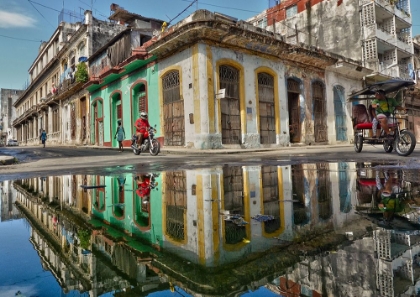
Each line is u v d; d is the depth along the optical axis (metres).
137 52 13.62
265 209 1.89
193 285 0.81
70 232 1.51
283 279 0.82
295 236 1.26
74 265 1.03
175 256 1.09
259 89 13.16
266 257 1.02
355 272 0.84
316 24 20.39
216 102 11.38
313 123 15.44
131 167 5.37
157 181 3.46
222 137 11.68
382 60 21.34
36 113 35.94
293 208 1.89
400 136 6.49
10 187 3.38
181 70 11.98
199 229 1.48
